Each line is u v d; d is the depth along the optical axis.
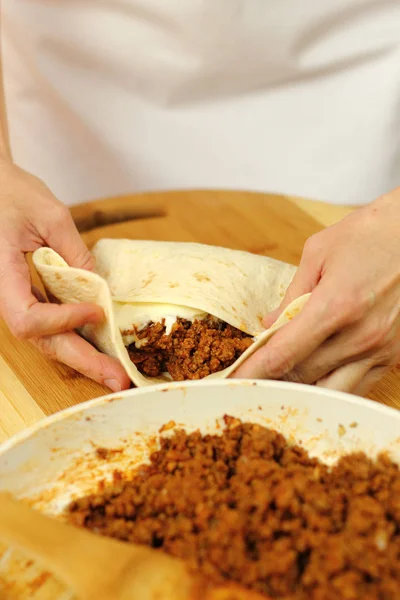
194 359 0.58
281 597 0.41
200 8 0.73
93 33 0.78
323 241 0.56
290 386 0.49
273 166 0.83
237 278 0.62
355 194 0.82
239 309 0.59
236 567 0.41
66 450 0.49
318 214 0.78
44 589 0.44
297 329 0.51
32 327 0.55
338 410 0.49
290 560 0.41
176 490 0.46
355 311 0.51
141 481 0.48
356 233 0.55
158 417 0.50
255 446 0.48
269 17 0.73
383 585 0.40
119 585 0.41
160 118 0.82
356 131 0.79
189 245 0.66
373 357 0.54
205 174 0.85
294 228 0.76
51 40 0.80
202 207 0.79
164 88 0.80
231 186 0.85
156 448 0.51
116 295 0.62
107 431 0.50
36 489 0.48
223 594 0.41
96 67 0.81
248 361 0.52
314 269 0.55
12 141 0.89
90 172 0.89
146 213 0.78
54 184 0.90
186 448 0.49
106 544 0.42
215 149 0.83
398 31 0.74
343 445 0.49
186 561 0.42
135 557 0.42
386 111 0.77
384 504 0.45
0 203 0.60
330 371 0.55
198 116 0.82
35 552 0.42
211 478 0.47
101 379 0.56
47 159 0.89
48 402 0.58
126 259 0.65
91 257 0.63
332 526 0.43
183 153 0.84
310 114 0.79
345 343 0.53
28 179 0.63
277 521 0.43
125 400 0.49
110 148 0.85
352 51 0.75
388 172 0.81
